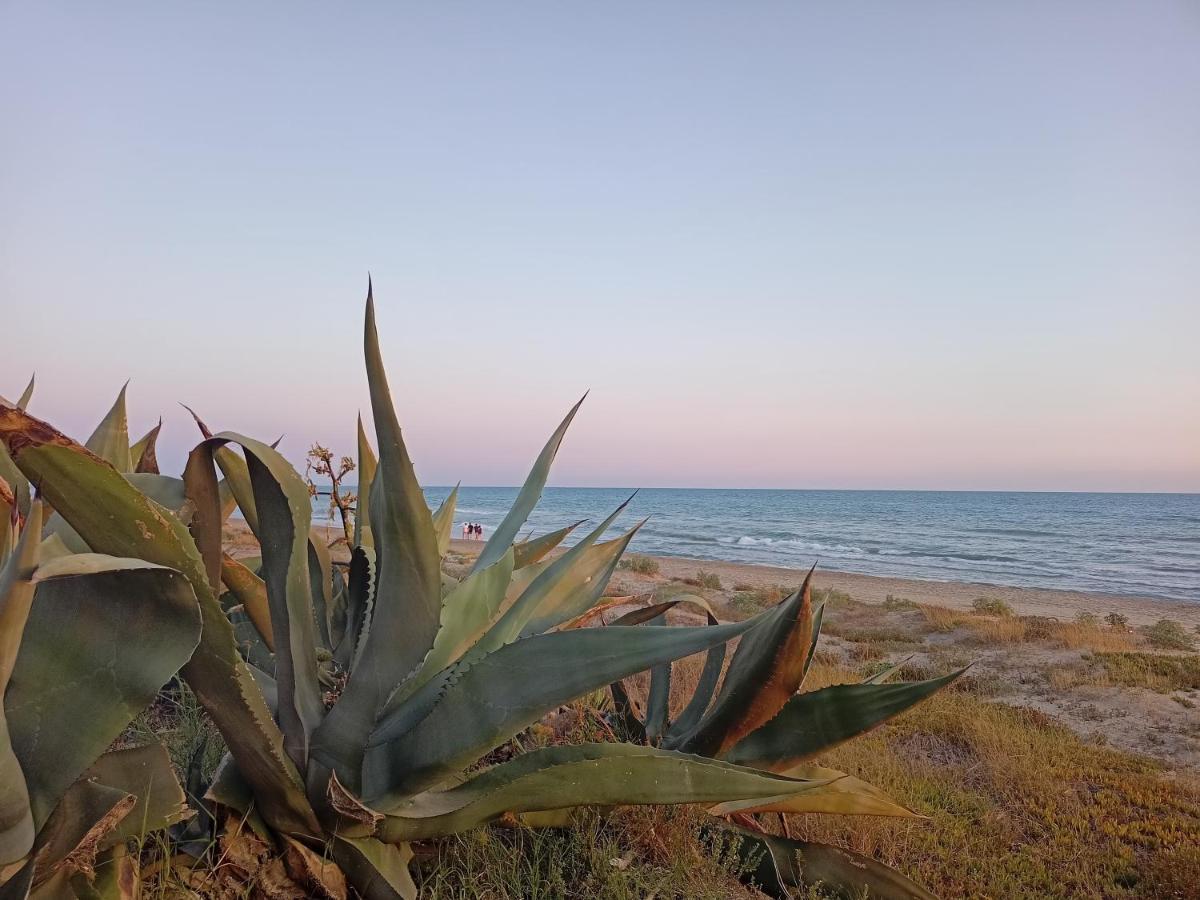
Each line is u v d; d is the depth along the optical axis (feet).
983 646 57.47
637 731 12.35
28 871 4.70
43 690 4.93
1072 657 51.29
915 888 9.91
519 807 7.42
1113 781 23.90
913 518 431.84
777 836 10.62
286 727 7.16
